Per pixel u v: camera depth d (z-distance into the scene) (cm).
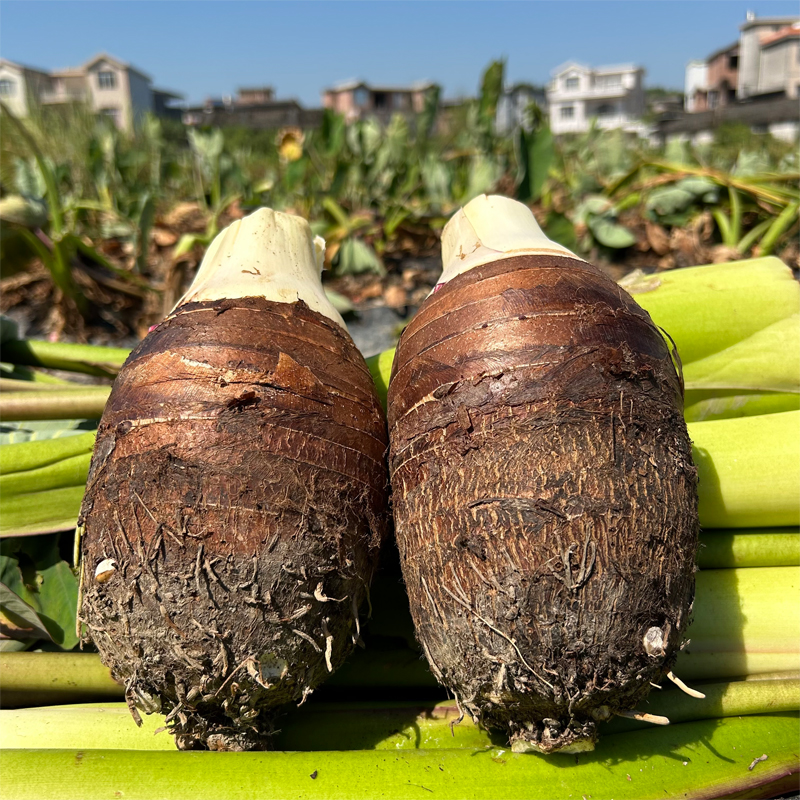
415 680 38
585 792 30
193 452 30
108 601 30
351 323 97
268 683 29
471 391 30
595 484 28
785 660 37
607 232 107
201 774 30
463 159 199
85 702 39
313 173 178
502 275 32
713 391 44
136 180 190
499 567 28
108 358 54
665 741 33
